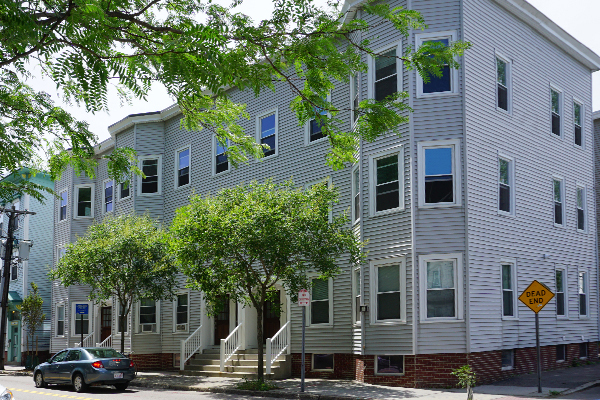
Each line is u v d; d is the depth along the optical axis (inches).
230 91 1040.2
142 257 962.1
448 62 344.5
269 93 968.3
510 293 746.8
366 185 751.7
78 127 350.9
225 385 762.8
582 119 952.3
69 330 1311.5
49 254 1632.6
